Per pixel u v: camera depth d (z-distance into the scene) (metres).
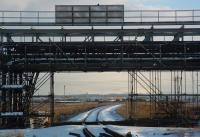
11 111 51.59
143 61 52.69
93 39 51.50
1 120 52.16
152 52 52.84
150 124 53.12
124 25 51.47
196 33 51.31
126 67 52.41
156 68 52.31
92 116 80.44
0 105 50.97
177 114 53.84
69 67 51.97
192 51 52.94
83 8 51.75
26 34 51.16
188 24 50.97
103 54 52.69
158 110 63.38
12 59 51.97
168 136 42.31
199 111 63.16
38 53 52.12
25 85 51.72
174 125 52.69
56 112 94.50
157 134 43.28
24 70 51.53
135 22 51.38
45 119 59.38
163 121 52.94
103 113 93.69
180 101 60.56
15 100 52.47
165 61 52.78
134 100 65.31
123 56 52.50
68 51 52.44
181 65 52.28
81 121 60.75
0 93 51.28
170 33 51.66
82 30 51.38
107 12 51.72
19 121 51.84
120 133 43.03
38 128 47.78
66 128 45.72
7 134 43.28
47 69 51.88
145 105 96.31
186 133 43.72
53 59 51.91
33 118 56.34
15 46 50.59
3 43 50.22
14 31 50.78
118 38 51.44
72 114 87.88
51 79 52.53
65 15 51.59
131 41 50.84
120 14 51.62
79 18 51.69
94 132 43.47
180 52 52.78
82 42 50.84
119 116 81.12
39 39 51.06
